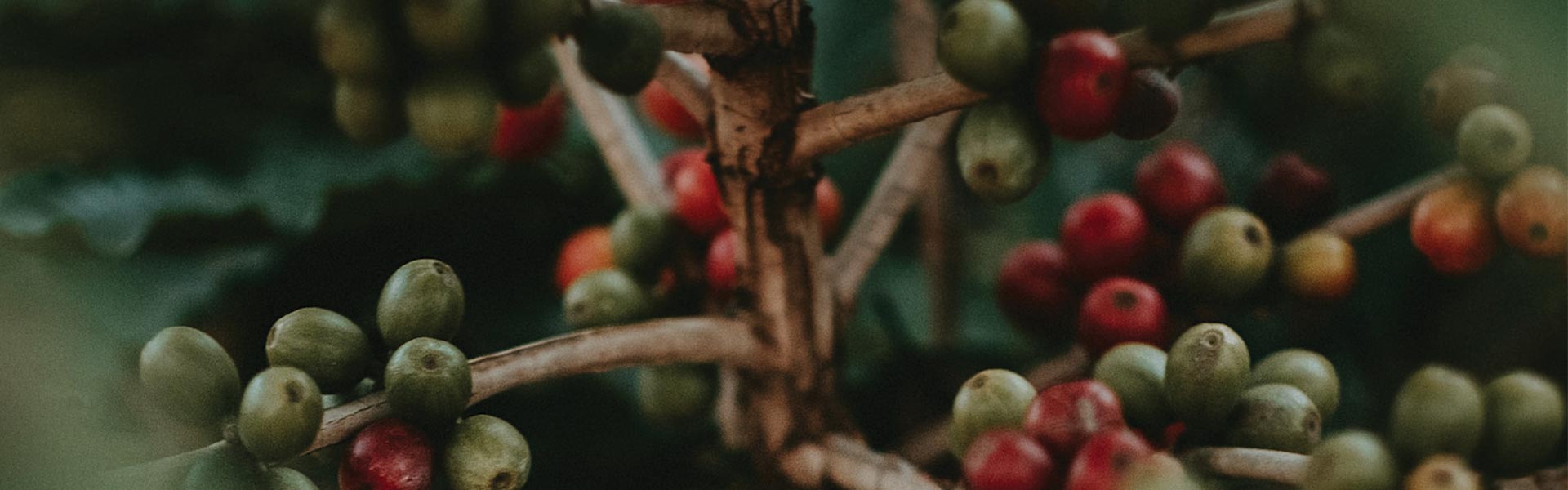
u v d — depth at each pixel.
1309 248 0.45
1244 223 0.44
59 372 0.31
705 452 0.52
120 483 0.32
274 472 0.36
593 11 0.36
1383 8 0.33
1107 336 0.43
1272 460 0.36
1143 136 0.40
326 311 0.37
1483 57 0.40
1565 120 0.31
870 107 0.40
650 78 0.37
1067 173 0.61
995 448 0.35
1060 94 0.38
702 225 0.48
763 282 0.44
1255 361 0.52
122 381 0.46
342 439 0.37
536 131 0.49
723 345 0.43
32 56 0.58
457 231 0.56
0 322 0.30
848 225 0.61
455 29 0.34
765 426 0.45
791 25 0.41
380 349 0.38
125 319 0.52
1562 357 0.47
